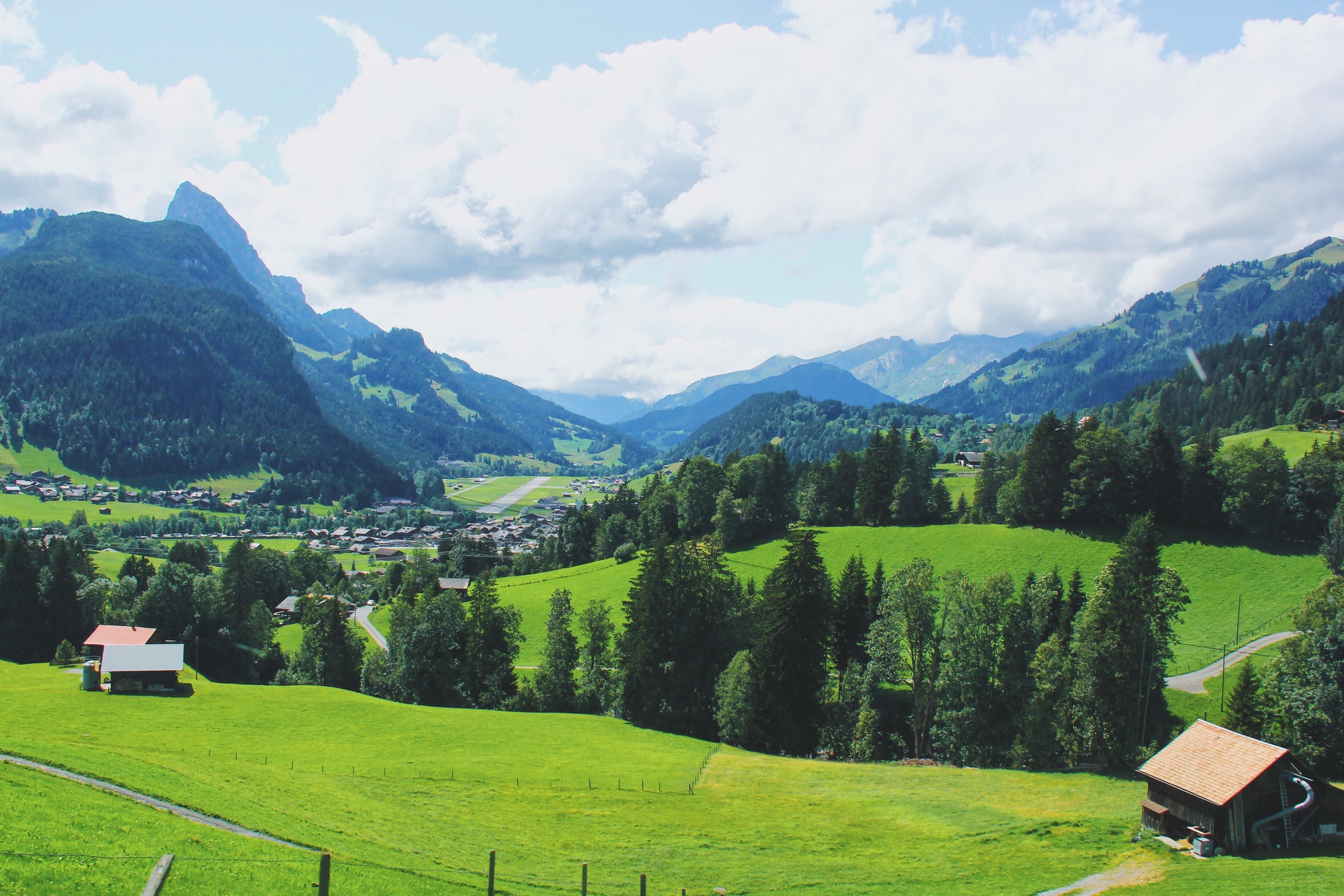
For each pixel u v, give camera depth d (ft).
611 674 346.95
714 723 305.73
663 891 139.74
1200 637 324.19
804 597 288.92
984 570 426.51
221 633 461.37
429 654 356.79
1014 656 264.52
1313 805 160.35
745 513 560.20
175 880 100.83
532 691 344.90
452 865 138.51
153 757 181.16
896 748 276.21
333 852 129.80
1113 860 155.84
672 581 332.60
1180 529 420.77
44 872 94.02
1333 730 209.36
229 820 136.67
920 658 279.28
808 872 153.07
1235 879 137.49
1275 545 397.60
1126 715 236.63
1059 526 451.12
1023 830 174.60
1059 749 242.78
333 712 292.20
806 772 231.09
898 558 457.27
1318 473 407.03
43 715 255.29
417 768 220.23
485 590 369.09
